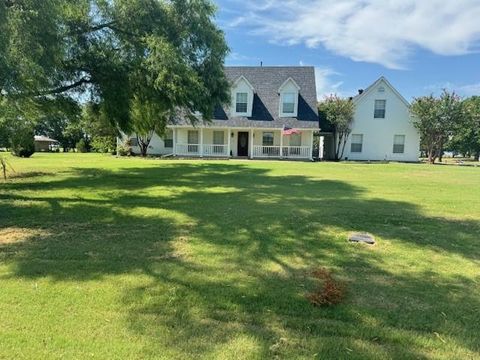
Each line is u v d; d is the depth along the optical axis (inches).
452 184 560.4
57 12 348.8
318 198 407.8
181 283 166.9
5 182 521.3
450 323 135.8
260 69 1360.7
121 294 154.9
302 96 1307.8
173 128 1261.1
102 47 511.8
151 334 125.1
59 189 457.7
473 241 244.1
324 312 141.7
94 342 120.2
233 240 237.1
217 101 613.6
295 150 1275.8
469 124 1398.9
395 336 126.0
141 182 535.5
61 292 156.4
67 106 586.2
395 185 538.9
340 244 232.5
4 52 290.0
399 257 209.9
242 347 118.1
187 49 542.3
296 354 115.0
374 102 1350.9
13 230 257.4
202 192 444.5
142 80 515.5
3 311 140.0
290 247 224.5
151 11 500.1
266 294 156.7
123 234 248.5
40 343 119.6
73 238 237.8
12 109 428.5
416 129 1342.3
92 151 1883.6
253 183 540.4
